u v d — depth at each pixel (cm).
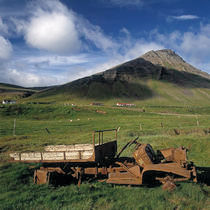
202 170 1070
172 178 818
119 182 811
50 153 928
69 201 709
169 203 671
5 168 1112
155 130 2886
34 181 904
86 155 871
